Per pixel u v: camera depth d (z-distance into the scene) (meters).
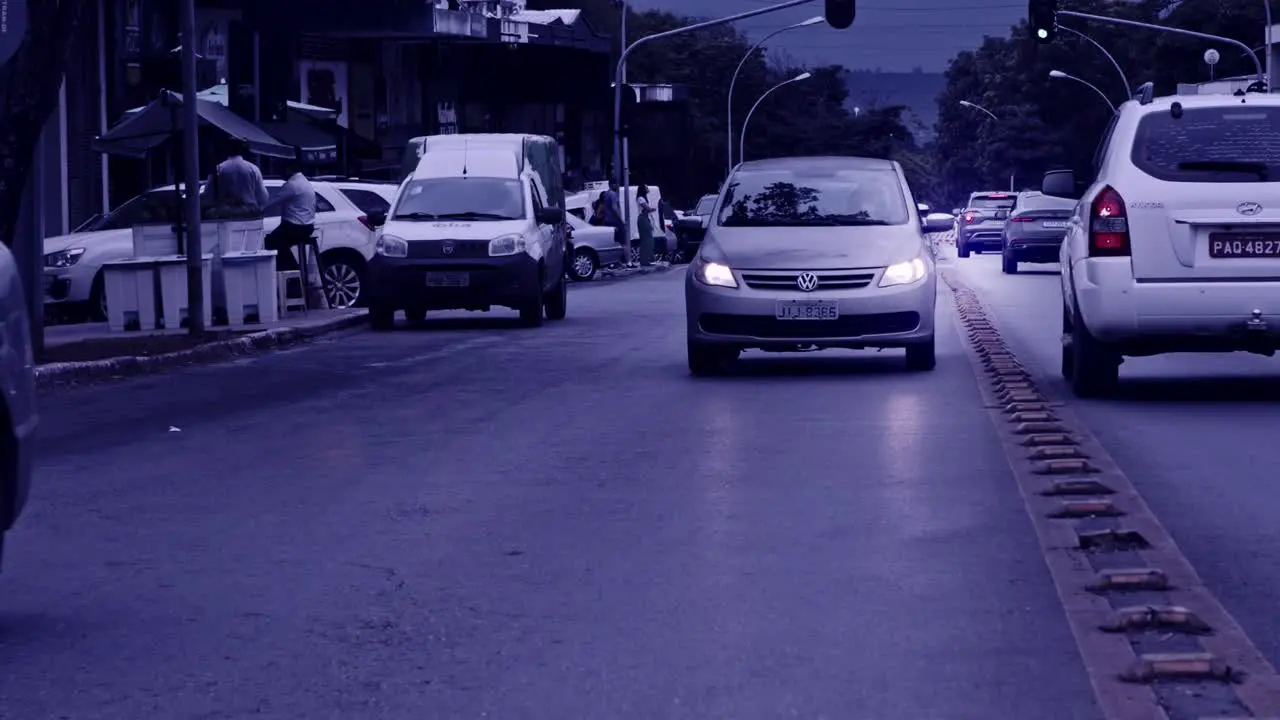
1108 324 12.27
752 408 12.84
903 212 16.09
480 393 14.38
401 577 7.07
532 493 9.12
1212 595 6.49
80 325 22.80
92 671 5.68
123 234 24.64
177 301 21.58
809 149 118.50
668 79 104.75
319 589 6.88
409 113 54.00
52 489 9.63
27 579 7.17
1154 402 12.68
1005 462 9.92
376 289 22.81
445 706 5.21
